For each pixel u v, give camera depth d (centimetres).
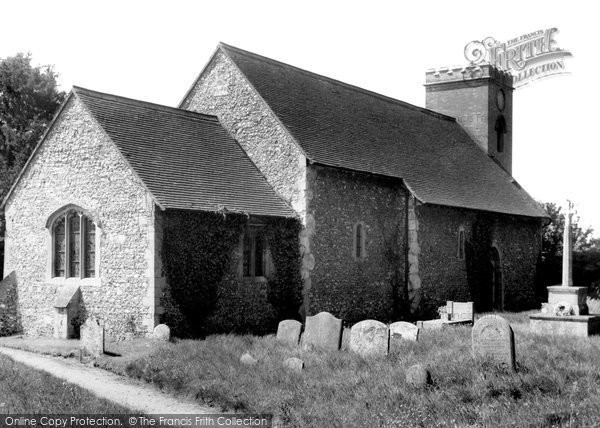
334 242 2269
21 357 1677
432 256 2606
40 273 2116
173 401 1237
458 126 3644
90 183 1995
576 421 961
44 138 2120
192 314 1911
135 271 1873
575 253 3775
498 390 1111
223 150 2272
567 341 1487
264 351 1540
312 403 1161
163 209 1808
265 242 2133
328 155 2284
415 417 1042
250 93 2358
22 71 3950
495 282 3066
